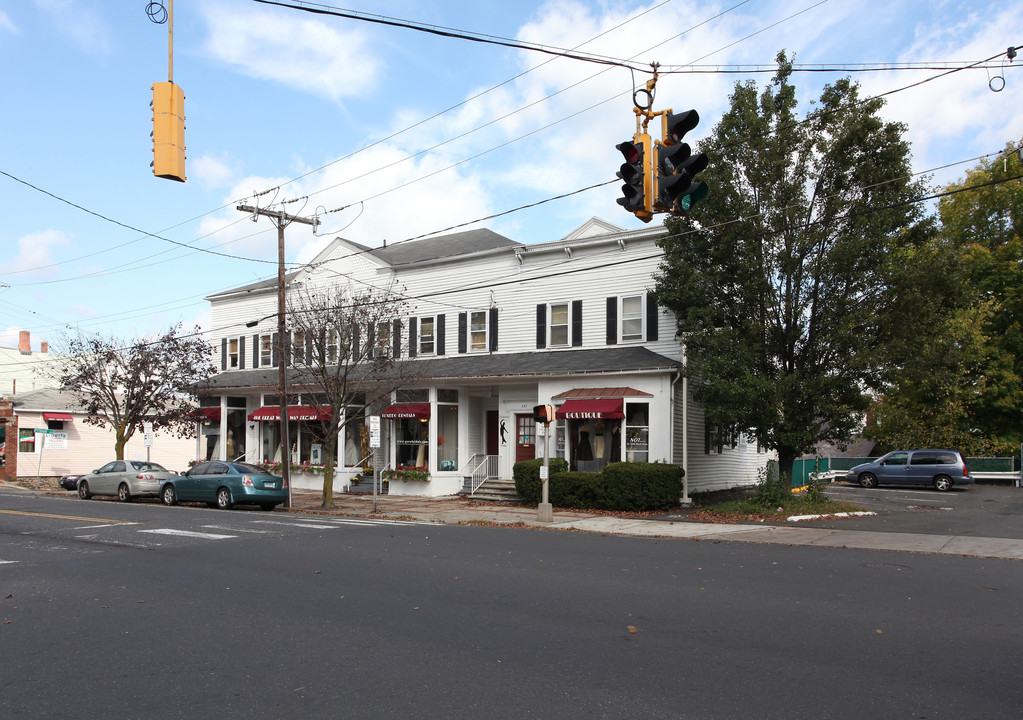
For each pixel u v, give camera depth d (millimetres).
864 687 5824
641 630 7602
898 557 12977
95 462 41781
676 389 22578
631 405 22922
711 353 19797
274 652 6871
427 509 22516
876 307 18719
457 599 9117
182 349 31844
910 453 30672
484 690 5781
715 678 6051
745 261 19266
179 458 45469
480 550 13430
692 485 24125
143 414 31953
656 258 24297
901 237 18750
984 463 33188
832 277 18984
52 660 6703
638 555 12930
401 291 28781
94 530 16547
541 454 24625
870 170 18469
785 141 18969
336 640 7262
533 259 26953
